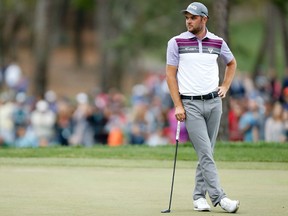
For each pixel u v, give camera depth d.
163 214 26.59
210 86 27.98
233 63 28.52
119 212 26.69
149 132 67.69
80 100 73.31
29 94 131.50
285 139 61.19
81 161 38.22
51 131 72.94
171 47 27.92
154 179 33.34
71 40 188.88
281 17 116.00
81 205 27.83
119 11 135.88
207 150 27.89
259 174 34.53
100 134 71.38
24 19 155.12
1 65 153.88
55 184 32.06
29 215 26.06
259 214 26.55
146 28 116.19
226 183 32.28
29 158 39.31
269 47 137.12
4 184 32.06
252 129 64.12
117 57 130.12
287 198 29.22
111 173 34.91
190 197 29.70
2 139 73.75
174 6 110.12
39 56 117.94
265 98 92.62
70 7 181.12
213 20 52.50
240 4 110.81
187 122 28.06
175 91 28.02
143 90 112.94
